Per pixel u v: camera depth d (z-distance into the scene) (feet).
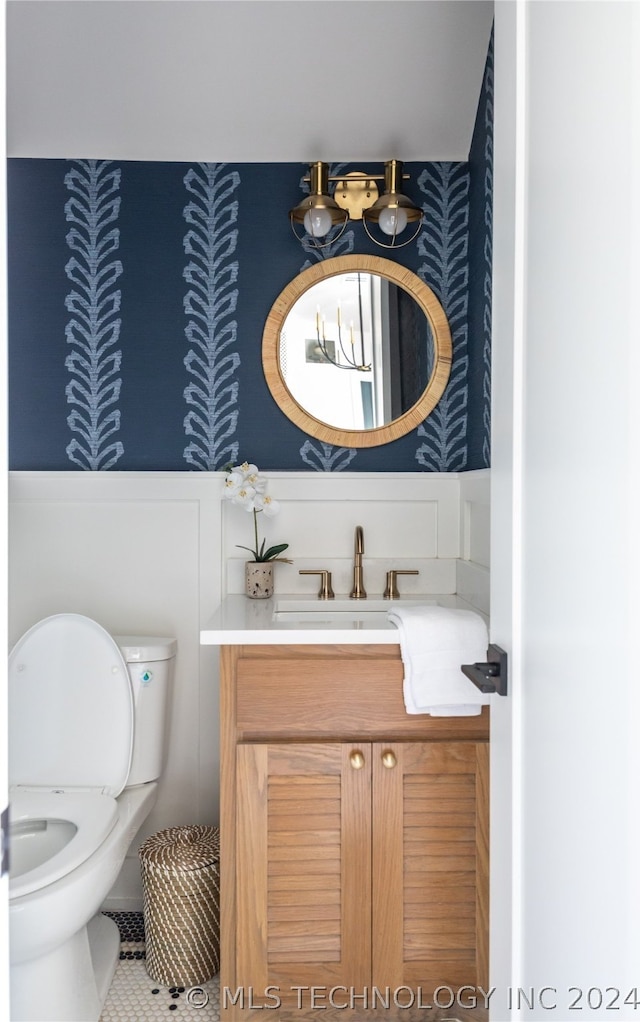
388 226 7.58
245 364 8.14
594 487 2.80
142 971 6.82
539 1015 3.33
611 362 2.66
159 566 7.97
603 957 2.71
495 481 3.94
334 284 8.06
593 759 2.79
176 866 6.53
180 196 8.07
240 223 8.09
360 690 5.90
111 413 8.14
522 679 3.57
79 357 8.11
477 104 7.55
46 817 6.09
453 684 5.76
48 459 8.11
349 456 8.18
